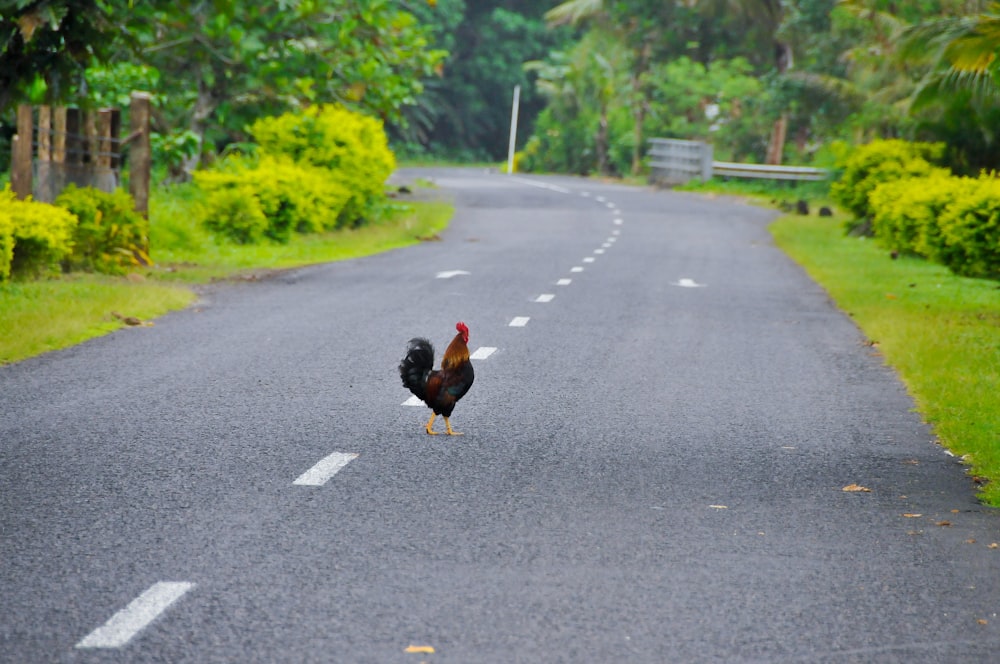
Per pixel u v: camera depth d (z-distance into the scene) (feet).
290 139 232.32
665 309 126.72
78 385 77.87
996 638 37.78
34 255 131.03
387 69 240.94
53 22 116.98
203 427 66.18
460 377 64.69
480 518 50.03
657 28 483.10
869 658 36.01
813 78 384.47
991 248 149.79
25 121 143.84
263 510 50.42
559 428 68.39
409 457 60.49
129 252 148.77
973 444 64.34
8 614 38.11
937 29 183.62
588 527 49.16
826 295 146.10
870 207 229.86
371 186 242.37
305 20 225.35
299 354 91.91
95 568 42.70
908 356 93.15
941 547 47.39
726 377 86.79
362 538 46.85
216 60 235.20
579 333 107.14
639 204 344.49
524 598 40.52
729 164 415.44
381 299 128.77
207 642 36.17
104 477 55.26
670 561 44.96
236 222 194.08
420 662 34.96
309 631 37.17
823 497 54.90
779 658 35.86
